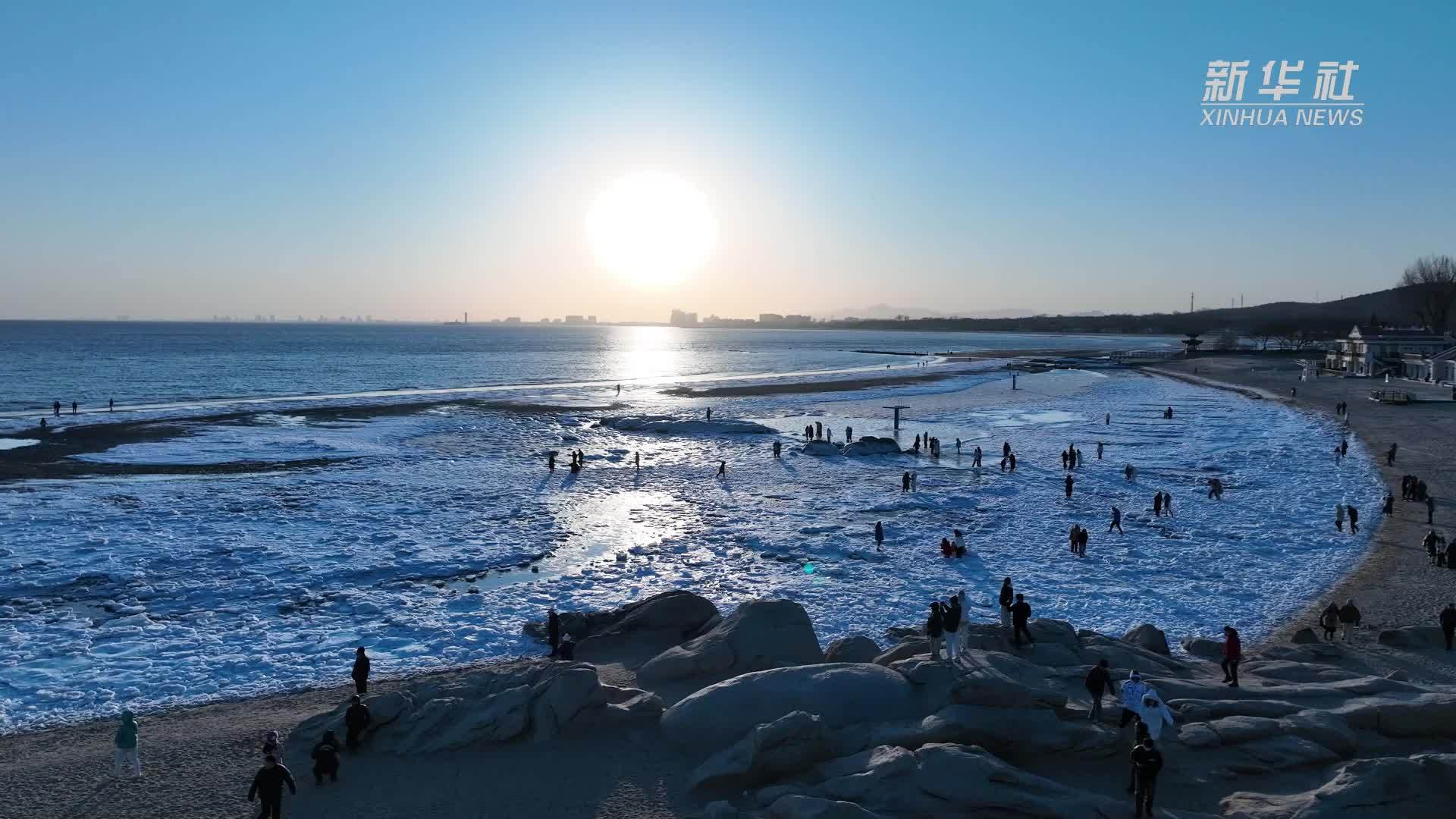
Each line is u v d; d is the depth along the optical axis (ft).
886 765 43.75
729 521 135.33
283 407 282.56
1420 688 57.16
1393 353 400.88
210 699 70.13
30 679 73.92
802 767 47.75
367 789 49.80
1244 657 74.33
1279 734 49.16
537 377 469.98
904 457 198.80
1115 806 41.70
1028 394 371.35
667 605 79.92
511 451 203.51
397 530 126.72
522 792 48.96
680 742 53.26
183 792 51.21
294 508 139.03
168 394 330.95
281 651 81.10
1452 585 99.40
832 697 53.11
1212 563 111.45
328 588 100.12
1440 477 162.91
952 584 103.50
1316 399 309.83
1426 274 564.30
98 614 90.22
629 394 358.23
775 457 198.70
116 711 67.82
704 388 396.16
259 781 45.91
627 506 145.69
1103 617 91.35
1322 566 109.40
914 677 54.90
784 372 527.81
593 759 52.34
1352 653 73.10
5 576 101.50
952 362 644.27
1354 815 41.01
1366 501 145.48
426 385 399.85
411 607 93.97
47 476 161.48
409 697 58.44
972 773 42.47
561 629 83.92
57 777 53.31
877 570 109.50
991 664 56.70
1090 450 208.85
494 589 101.09
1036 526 132.16
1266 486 160.66
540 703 55.98
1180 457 195.11
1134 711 49.47
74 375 412.36
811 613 92.58
